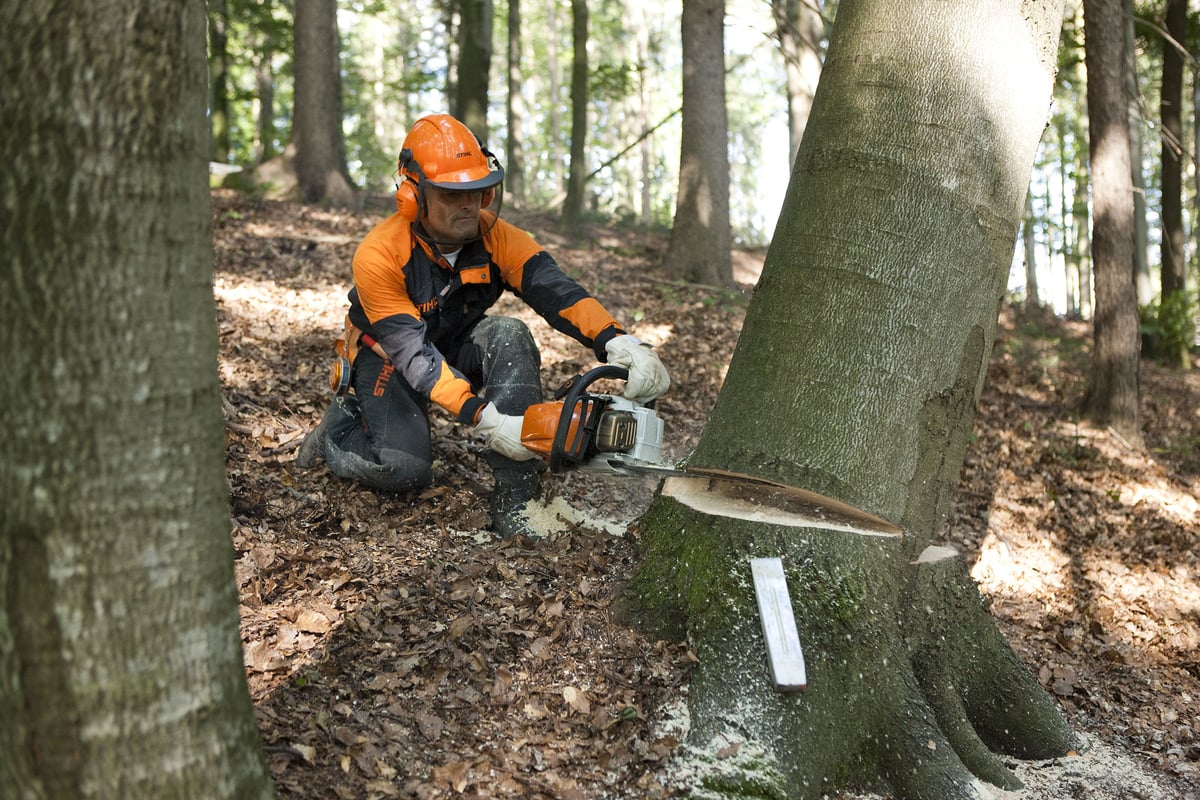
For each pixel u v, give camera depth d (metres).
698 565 2.65
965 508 6.11
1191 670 4.11
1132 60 10.50
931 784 2.44
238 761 1.71
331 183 12.02
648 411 2.88
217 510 1.66
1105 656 4.07
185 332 1.56
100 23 1.41
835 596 2.52
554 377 6.41
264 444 4.09
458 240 3.17
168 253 1.52
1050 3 2.81
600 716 2.45
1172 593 5.16
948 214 2.65
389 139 31.33
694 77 10.45
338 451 3.58
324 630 2.71
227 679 1.68
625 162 32.25
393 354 3.13
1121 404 9.02
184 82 1.52
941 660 2.76
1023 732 2.85
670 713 2.43
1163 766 3.04
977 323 2.75
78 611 1.48
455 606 2.85
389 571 3.06
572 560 3.10
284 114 26.88
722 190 10.58
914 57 2.68
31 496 1.45
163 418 1.54
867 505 2.61
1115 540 6.04
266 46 16.36
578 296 3.21
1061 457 7.98
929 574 2.76
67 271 1.43
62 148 1.42
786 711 2.38
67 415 1.45
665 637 2.66
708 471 2.67
